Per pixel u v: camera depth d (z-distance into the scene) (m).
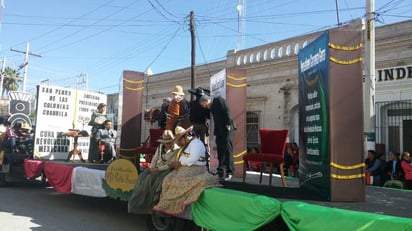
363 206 4.72
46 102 11.77
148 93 23.48
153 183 5.95
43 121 11.69
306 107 6.18
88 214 8.04
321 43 5.49
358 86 5.20
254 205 4.46
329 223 3.73
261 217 4.36
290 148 11.73
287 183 7.53
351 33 5.26
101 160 11.09
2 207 8.51
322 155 5.34
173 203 5.51
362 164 5.11
